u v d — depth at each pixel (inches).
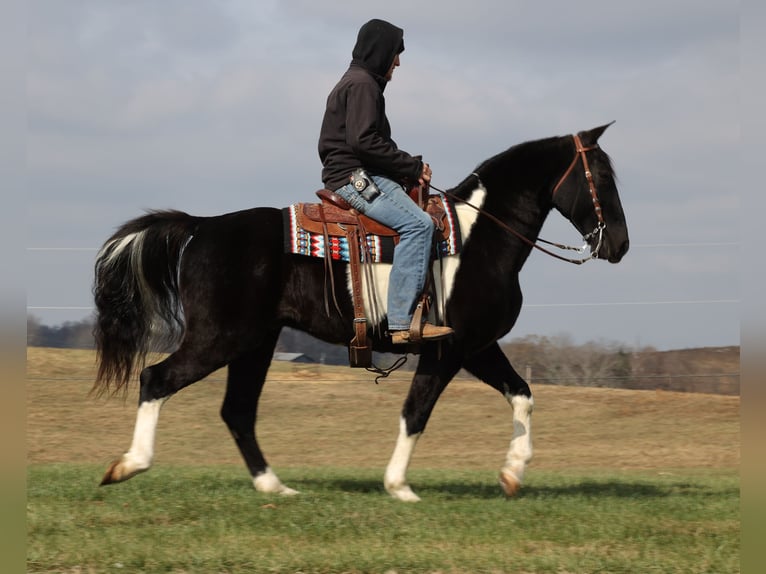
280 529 244.1
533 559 218.7
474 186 308.2
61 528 239.0
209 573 206.8
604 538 242.1
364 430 551.5
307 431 547.2
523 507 277.9
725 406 604.7
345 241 288.2
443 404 615.5
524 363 669.3
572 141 314.5
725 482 369.1
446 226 294.5
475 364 319.0
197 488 305.4
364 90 288.8
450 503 284.5
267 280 286.8
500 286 300.5
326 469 420.8
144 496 284.7
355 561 213.2
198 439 523.8
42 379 585.6
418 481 353.1
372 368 305.4
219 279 285.6
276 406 593.0
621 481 369.4
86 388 582.2
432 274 291.6
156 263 296.5
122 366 298.8
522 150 312.0
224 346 286.2
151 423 281.1
